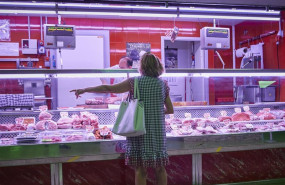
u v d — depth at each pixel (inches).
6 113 107.4
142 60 87.9
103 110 113.9
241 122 117.8
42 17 228.4
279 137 111.3
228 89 167.2
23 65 225.8
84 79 123.6
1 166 91.6
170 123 114.4
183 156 105.2
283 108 133.9
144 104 84.0
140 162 83.9
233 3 164.7
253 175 112.3
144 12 163.6
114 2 154.8
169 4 159.2
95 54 234.4
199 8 162.1
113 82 118.6
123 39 243.3
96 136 101.6
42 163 93.7
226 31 186.9
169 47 271.4
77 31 233.1
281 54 207.5
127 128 80.0
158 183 89.0
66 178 96.8
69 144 95.1
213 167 108.0
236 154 110.3
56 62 227.0
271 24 219.6
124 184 101.0
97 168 99.0
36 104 119.4
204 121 115.6
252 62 215.8
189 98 176.9
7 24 223.1
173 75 112.5
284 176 116.0
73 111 113.3
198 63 266.5
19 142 94.8
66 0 149.9
